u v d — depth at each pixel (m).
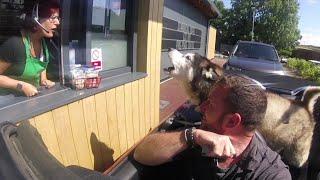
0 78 1.04
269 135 1.33
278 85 1.60
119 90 1.54
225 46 18.16
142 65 1.91
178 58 1.80
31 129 0.49
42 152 0.43
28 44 1.13
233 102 0.72
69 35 1.35
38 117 1.00
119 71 1.76
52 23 1.19
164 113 2.75
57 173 0.41
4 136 0.39
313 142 1.29
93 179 0.59
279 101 1.35
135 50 1.89
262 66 3.86
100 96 1.37
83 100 1.24
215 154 0.72
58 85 1.26
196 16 6.44
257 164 0.77
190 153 0.80
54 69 1.27
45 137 1.03
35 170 0.38
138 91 1.78
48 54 1.23
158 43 2.06
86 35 1.44
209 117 0.76
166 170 0.84
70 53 1.36
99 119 1.37
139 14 1.87
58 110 1.10
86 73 1.32
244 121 0.72
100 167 1.37
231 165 0.77
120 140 1.57
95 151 1.33
